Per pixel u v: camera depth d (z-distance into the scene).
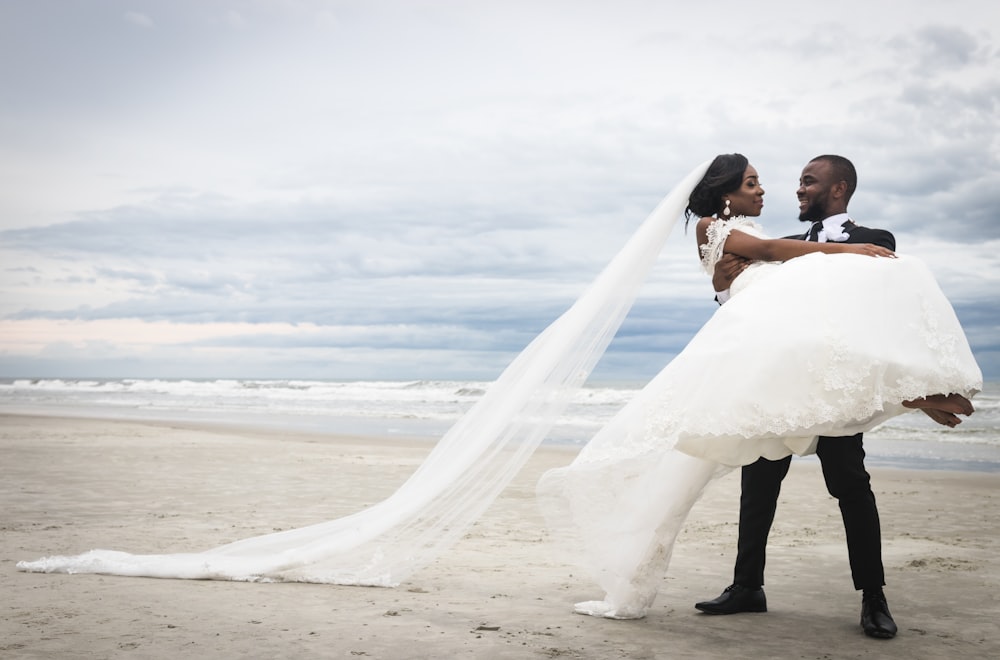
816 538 6.32
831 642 3.40
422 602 3.98
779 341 3.40
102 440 15.41
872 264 3.59
